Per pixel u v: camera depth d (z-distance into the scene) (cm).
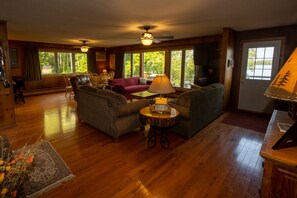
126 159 251
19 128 362
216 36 551
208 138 323
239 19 358
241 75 500
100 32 499
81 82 602
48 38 625
